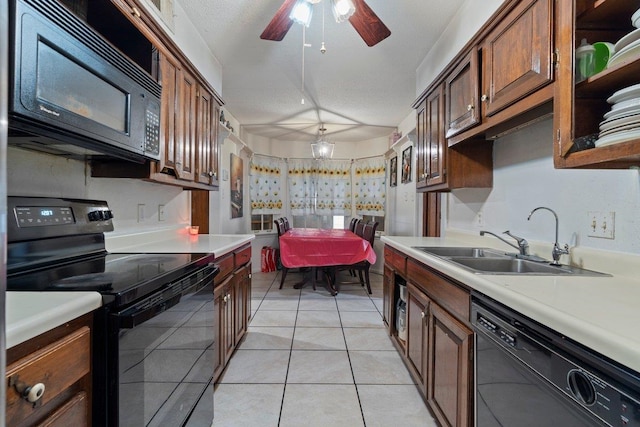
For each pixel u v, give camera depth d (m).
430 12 2.14
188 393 1.30
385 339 2.67
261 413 1.72
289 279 4.77
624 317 0.74
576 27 1.06
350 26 2.28
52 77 0.89
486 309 1.11
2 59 0.44
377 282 4.69
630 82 0.98
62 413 0.71
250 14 2.17
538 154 1.69
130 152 1.33
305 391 1.93
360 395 1.89
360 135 5.45
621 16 1.04
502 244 1.98
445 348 1.44
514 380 0.94
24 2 0.79
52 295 0.81
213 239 2.41
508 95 1.44
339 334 2.77
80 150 1.33
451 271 1.34
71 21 0.95
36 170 1.32
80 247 1.42
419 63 2.85
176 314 1.18
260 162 5.45
